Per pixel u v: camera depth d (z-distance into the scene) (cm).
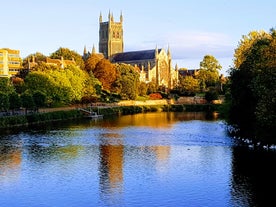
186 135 11719
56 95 17038
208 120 16900
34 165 7706
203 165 7512
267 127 7919
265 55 8069
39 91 15688
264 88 7562
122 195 5897
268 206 5309
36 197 5853
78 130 13025
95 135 11819
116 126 14375
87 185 6388
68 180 6675
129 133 12325
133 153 8850
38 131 12581
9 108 14525
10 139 10825
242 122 9675
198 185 6284
